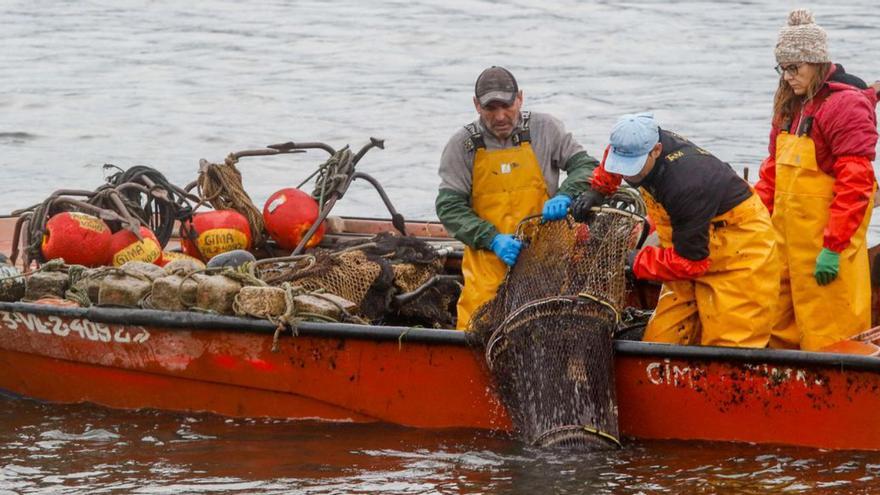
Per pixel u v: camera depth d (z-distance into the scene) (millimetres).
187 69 69250
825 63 20172
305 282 23219
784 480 19125
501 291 21312
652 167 19734
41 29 84188
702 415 20484
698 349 20031
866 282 20891
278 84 64625
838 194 20031
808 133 20312
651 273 20281
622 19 88562
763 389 20016
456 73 68812
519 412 20922
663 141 19781
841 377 19562
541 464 20031
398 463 20297
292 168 45500
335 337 21500
